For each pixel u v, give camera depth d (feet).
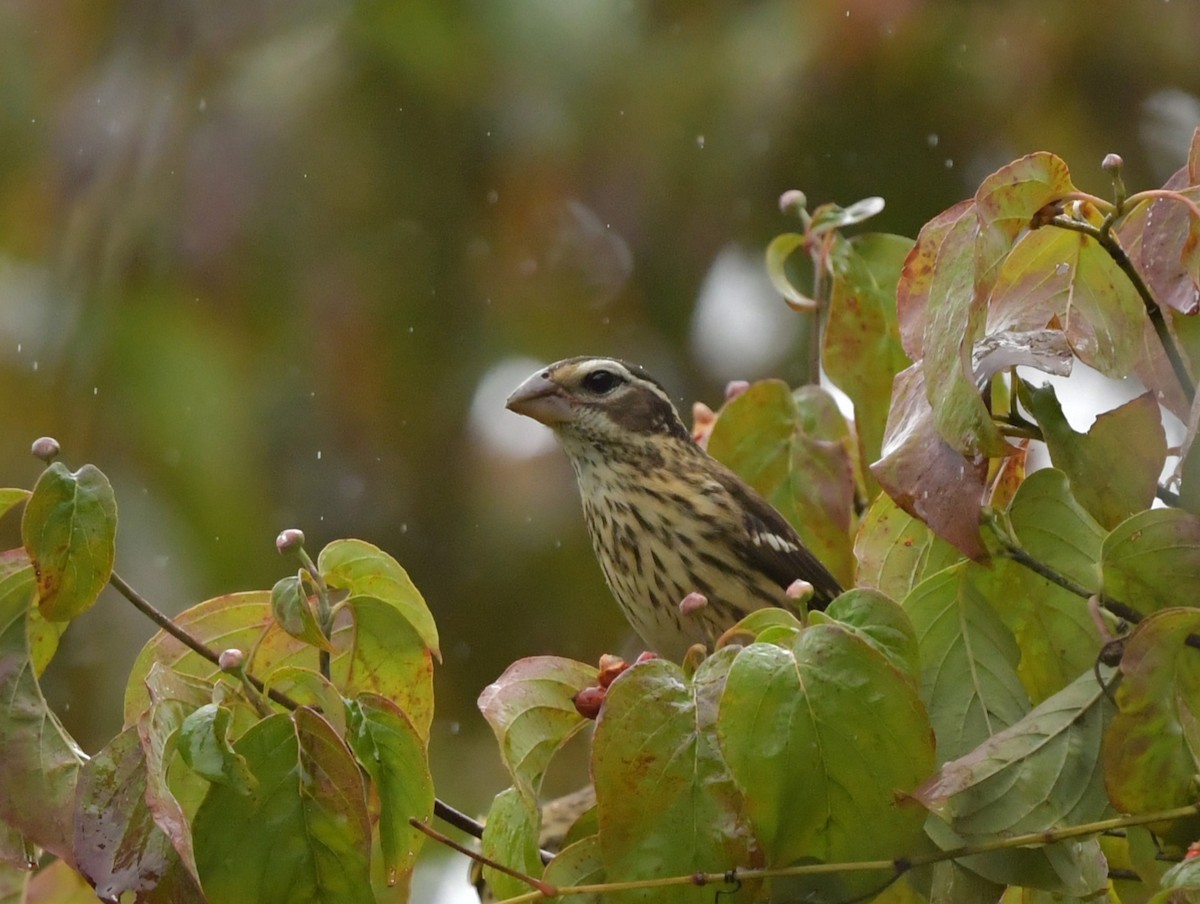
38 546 20.01
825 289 29.66
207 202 52.06
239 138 52.16
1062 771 19.45
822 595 32.99
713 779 19.34
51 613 20.16
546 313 52.95
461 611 51.70
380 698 20.61
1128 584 19.74
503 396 52.80
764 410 29.37
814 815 18.95
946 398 19.25
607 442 33.83
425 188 52.26
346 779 19.63
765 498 29.35
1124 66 48.88
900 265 28.04
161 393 51.11
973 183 49.55
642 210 51.67
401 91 51.85
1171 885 17.60
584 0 51.21
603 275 53.11
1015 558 20.53
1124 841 22.36
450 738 50.11
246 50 53.72
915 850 19.29
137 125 53.21
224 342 51.85
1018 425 21.06
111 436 51.06
